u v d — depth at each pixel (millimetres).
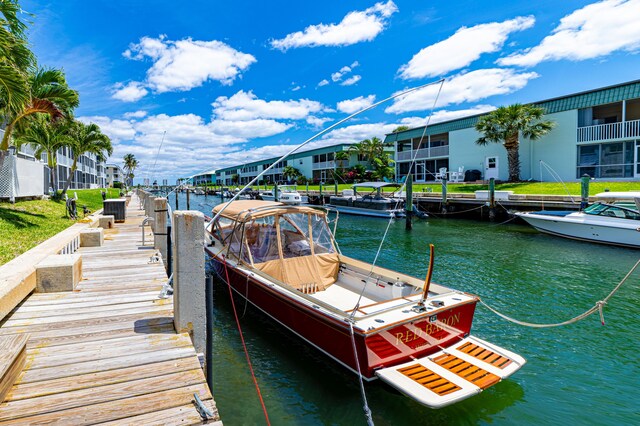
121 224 13727
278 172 66312
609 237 14453
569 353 6020
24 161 14609
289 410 4582
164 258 8602
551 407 4645
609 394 4922
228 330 6762
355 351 4535
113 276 6094
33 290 5145
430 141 37688
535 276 10453
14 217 10641
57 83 11867
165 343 3562
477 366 4547
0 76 8523
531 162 27672
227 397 4832
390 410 4555
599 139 24031
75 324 4008
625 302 8219
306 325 5594
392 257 13336
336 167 48531
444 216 25141
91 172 53250
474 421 4391
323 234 7734
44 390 2750
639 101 23797
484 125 27875
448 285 9711
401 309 5020
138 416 2529
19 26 9258
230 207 8859
